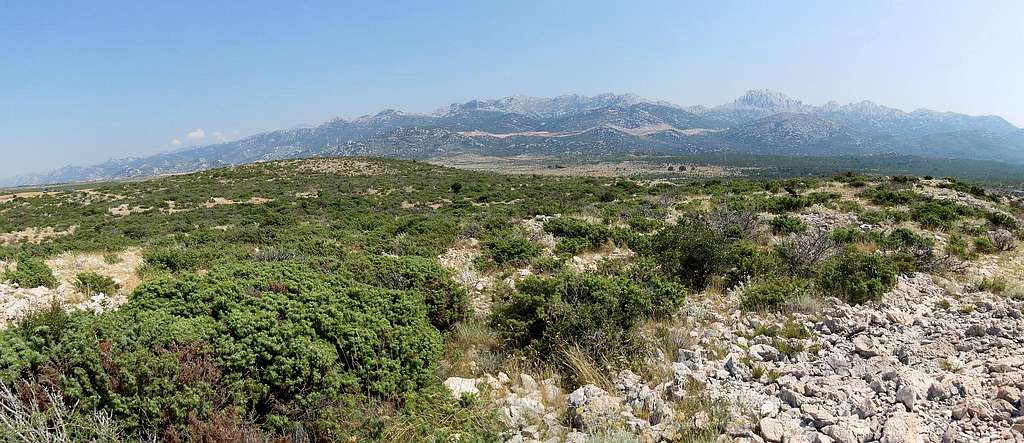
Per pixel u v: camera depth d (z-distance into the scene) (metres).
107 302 8.27
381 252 14.06
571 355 5.51
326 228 24.80
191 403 3.81
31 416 3.25
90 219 42.69
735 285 8.80
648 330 6.55
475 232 16.17
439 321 7.08
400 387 4.90
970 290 8.19
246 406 4.16
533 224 17.19
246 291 6.12
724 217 15.28
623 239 13.46
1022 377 4.35
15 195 63.25
